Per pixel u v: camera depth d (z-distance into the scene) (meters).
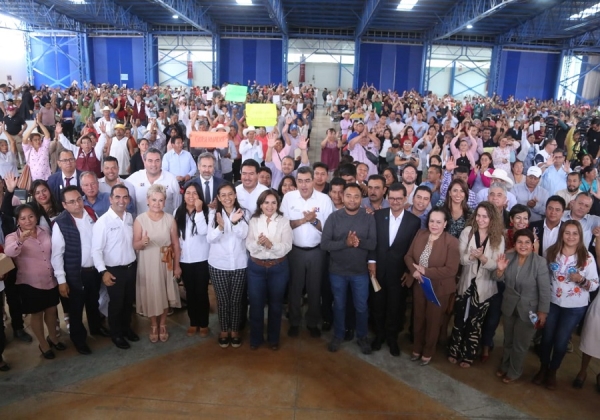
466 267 3.62
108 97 15.45
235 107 11.05
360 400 3.28
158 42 25.55
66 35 25.28
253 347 3.90
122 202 3.60
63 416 3.04
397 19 21.66
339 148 7.70
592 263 3.27
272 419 3.07
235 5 19.64
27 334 3.99
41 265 3.51
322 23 23.56
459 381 3.54
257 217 3.73
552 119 13.12
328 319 4.30
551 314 3.38
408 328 4.40
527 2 18.16
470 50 26.00
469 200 4.54
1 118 10.35
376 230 3.79
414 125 10.66
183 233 3.86
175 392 3.31
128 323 3.95
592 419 3.15
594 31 22.56
